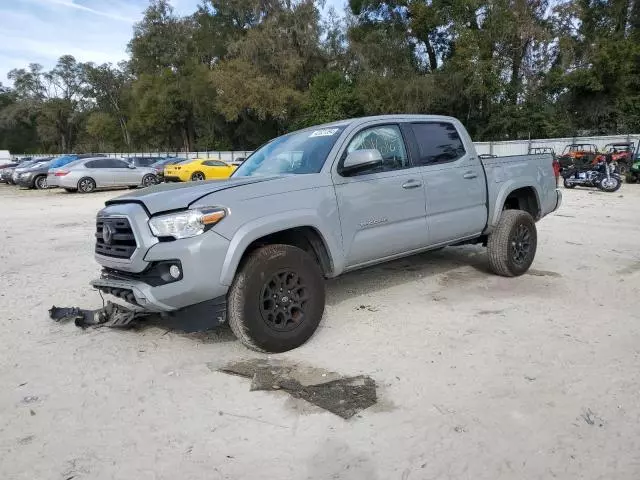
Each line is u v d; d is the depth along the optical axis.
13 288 6.40
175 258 3.68
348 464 2.71
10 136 95.06
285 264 4.03
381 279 6.25
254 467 2.71
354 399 3.34
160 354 4.18
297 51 44.44
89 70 72.19
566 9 34.28
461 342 4.22
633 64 33.16
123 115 72.94
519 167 6.32
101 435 3.05
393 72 39.50
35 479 2.66
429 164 5.33
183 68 54.97
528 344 4.14
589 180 17.84
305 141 4.99
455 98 36.91
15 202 18.75
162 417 3.22
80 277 6.92
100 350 4.30
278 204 4.07
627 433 2.90
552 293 5.52
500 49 35.75
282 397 3.42
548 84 35.12
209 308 3.83
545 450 2.77
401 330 4.53
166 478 2.64
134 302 3.96
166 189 4.23
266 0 44.62
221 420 3.17
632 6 35.53
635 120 33.09
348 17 43.28
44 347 4.41
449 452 2.78
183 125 58.31
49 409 3.36
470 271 6.54
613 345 4.07
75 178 22.44
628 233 9.22
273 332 4.00
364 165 4.45
